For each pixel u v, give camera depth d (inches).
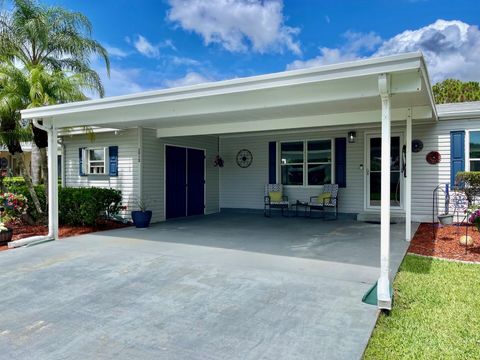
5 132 305.7
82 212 306.8
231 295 144.8
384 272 139.8
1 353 105.0
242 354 102.0
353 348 103.8
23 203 307.3
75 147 400.2
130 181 353.1
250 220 362.9
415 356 101.0
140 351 104.7
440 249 219.3
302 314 126.0
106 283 163.2
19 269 187.6
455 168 313.9
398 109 237.3
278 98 178.1
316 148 390.0
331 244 236.8
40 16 389.1
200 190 421.4
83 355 103.2
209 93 182.5
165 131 351.6
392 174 349.4
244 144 434.0
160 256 206.1
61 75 333.1
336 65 146.2
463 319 123.1
